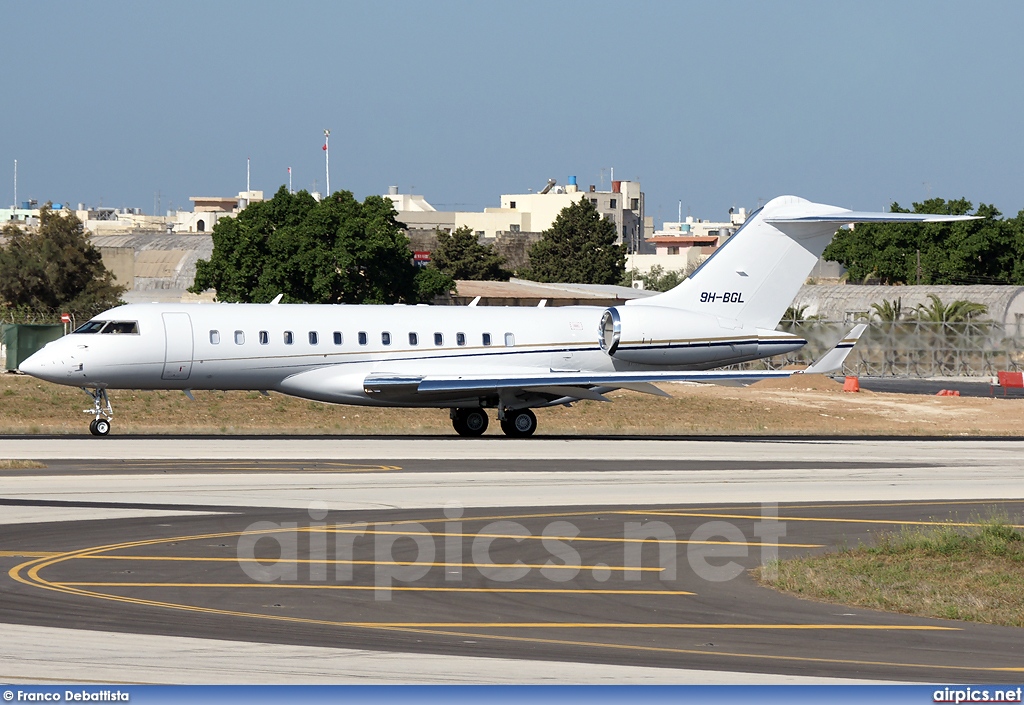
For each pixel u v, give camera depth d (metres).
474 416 162.75
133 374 146.50
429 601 63.75
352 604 62.69
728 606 64.56
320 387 153.62
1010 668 53.12
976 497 106.81
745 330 167.88
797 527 89.56
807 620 61.88
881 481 116.62
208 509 90.81
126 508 90.88
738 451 143.25
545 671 50.88
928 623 62.12
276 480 107.06
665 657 53.69
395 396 154.00
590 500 99.06
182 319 148.38
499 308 165.00
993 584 72.44
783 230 167.75
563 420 199.38
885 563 77.44
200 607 61.34
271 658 51.94
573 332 164.75
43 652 52.12
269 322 151.75
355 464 120.62
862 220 163.12
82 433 156.88
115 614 59.47
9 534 80.19
